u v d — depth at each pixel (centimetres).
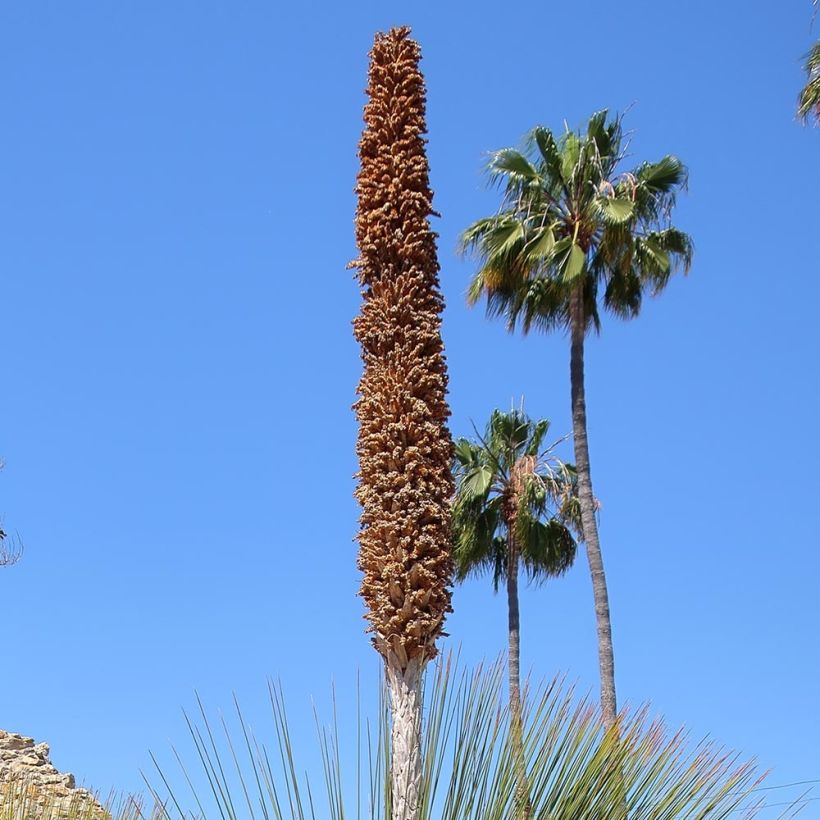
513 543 3005
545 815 540
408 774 561
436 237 725
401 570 638
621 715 562
